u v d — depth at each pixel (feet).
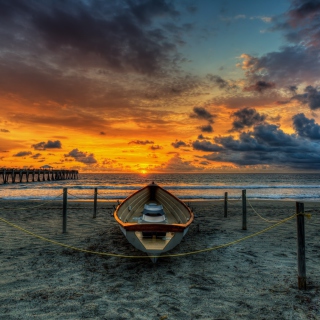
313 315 12.12
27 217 38.55
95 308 12.83
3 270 17.70
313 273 17.30
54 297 13.93
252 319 11.90
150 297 14.07
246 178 276.00
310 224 34.32
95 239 26.27
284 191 110.11
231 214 43.01
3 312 12.32
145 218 25.30
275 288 15.10
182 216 28.71
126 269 18.29
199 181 214.28
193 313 12.43
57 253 21.63
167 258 20.75
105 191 107.14
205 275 17.22
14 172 167.53
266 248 23.44
